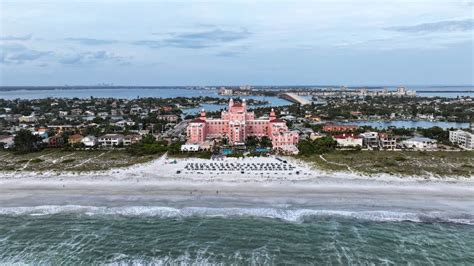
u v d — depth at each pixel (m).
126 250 72.44
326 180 112.62
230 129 184.62
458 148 158.88
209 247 73.31
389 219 85.56
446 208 91.19
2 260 69.06
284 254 70.69
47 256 70.44
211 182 112.00
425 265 67.12
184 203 95.56
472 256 69.88
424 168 123.69
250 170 124.19
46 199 98.50
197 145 159.62
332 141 160.00
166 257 69.81
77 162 136.12
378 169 122.62
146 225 83.12
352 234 78.62
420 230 80.19
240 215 88.19
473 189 104.00
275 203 95.25
